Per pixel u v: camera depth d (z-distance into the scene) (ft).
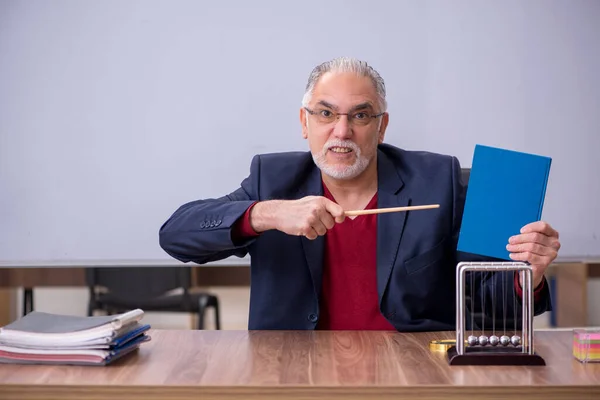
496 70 8.61
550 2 8.58
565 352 4.97
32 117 8.80
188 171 8.77
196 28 8.67
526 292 4.68
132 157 8.78
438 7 8.57
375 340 5.36
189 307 11.16
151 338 5.41
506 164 5.01
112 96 8.75
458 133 8.64
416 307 6.14
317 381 4.19
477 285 6.28
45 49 8.77
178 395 4.17
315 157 6.28
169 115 8.73
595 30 8.59
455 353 4.66
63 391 4.23
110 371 4.50
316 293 6.11
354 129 6.15
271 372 4.42
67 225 8.83
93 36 8.73
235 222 5.77
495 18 8.59
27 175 8.82
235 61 8.67
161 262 8.86
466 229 5.06
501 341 4.68
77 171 8.81
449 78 8.61
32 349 4.68
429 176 6.42
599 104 8.64
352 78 6.13
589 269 8.89
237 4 8.64
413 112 8.63
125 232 8.83
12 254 8.87
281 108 8.68
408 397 4.09
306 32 8.61
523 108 8.63
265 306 6.15
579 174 8.66
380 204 6.33
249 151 8.71
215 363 4.67
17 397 4.25
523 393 4.09
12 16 8.75
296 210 5.49
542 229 5.01
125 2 8.70
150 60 8.71
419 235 6.22
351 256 6.35
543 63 8.62
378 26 8.59
